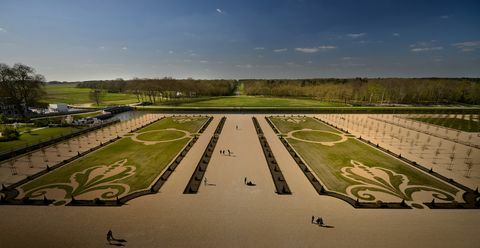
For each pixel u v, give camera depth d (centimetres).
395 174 6656
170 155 8100
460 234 4197
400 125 13250
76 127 12269
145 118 15375
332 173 6719
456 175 6625
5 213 4759
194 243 3962
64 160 7481
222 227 4369
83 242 3972
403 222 4528
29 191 5597
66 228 4322
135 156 7994
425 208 4997
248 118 15362
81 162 7419
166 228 4331
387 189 5806
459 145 9519
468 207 5028
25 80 15338
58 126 12344
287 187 5894
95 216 4675
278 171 6825
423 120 14738
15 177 6366
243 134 11056
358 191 5703
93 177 6366
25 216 4662
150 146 9150
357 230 4297
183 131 11638
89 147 9006
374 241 4019
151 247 3866
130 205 5062
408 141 10019
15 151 8038
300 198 5391
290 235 4166
